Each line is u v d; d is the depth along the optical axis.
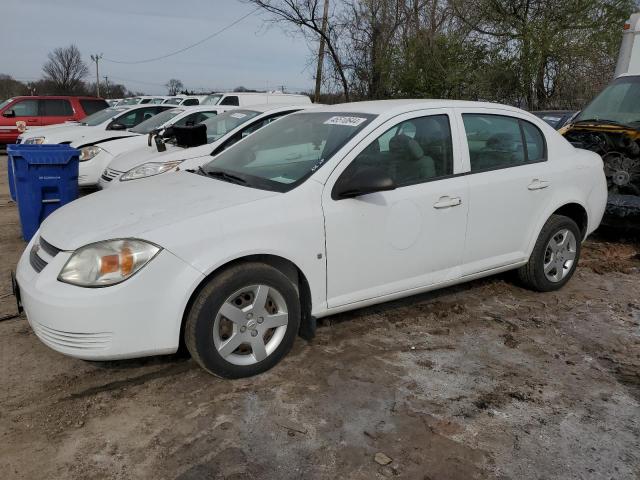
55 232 3.16
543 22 16.36
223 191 3.40
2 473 2.46
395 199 3.59
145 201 3.35
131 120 12.19
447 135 3.92
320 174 3.40
